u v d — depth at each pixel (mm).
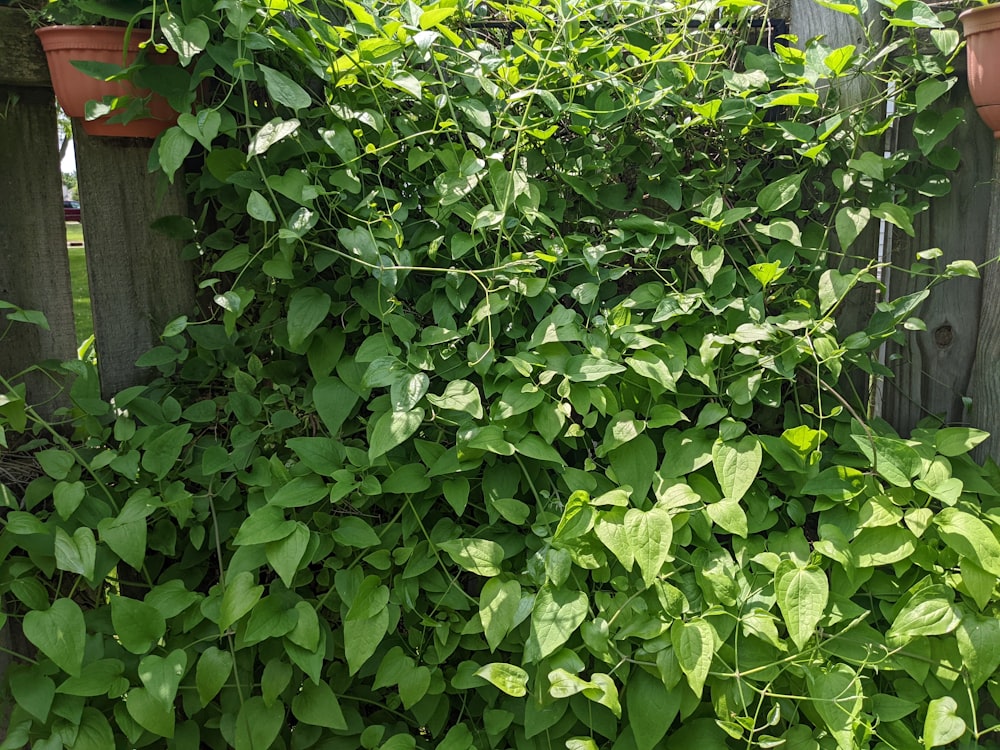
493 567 1660
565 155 2021
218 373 1982
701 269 1895
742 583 1710
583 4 1979
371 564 1737
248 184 1752
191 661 1658
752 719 1567
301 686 1674
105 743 1576
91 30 1678
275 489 1752
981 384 2057
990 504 1933
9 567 1682
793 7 2092
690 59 2076
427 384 1688
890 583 1768
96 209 1897
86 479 1812
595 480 1788
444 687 1685
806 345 1836
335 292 1892
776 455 1808
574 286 1970
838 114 1946
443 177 1840
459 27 2143
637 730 1588
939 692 1671
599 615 1646
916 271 1895
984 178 2008
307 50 1751
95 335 1939
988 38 1744
